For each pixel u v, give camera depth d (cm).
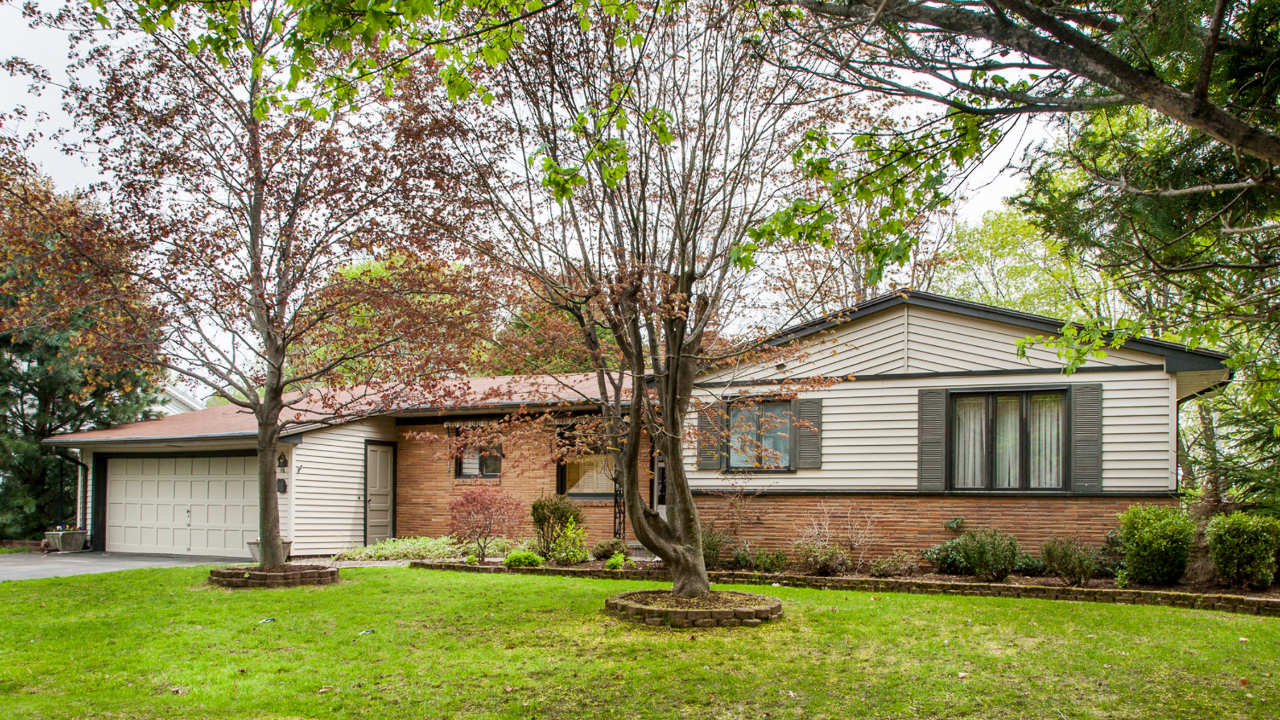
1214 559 1057
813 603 996
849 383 1384
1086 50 409
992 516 1276
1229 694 628
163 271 1057
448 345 1120
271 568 1148
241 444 1686
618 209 1009
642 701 611
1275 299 636
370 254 1123
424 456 1853
